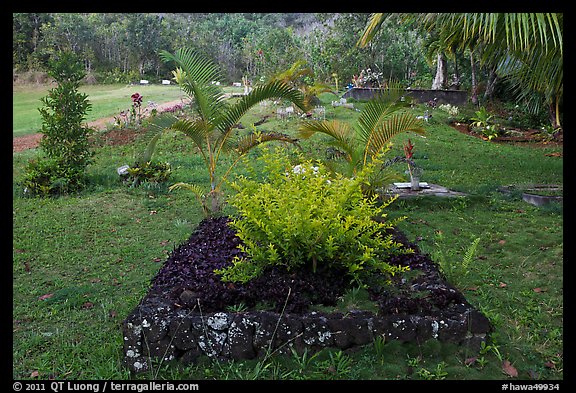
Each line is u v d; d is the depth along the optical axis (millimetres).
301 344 3205
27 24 28891
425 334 3205
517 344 3443
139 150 11469
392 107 6496
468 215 6789
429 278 3828
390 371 3049
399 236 4754
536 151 13336
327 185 4141
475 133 15875
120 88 25109
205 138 6629
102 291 4625
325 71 23609
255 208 3840
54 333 3822
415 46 25125
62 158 8359
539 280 4695
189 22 34812
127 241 6027
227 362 3203
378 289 3600
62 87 8617
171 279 3834
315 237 3639
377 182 6656
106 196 7953
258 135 4766
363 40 8422
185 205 7531
